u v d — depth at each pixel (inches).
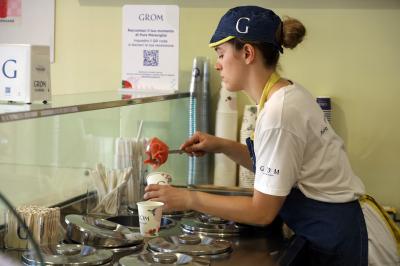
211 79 105.7
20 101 65.8
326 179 71.3
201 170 101.7
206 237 69.9
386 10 99.2
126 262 57.3
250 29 68.9
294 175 68.1
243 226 76.0
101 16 110.6
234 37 69.4
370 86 100.7
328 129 72.1
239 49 69.8
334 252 70.8
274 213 67.4
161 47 98.5
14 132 63.2
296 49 102.3
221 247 65.2
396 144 100.7
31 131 66.6
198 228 74.4
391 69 99.9
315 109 70.2
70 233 65.8
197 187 98.5
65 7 111.7
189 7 106.2
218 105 102.4
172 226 75.9
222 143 87.5
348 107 101.7
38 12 112.5
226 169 101.0
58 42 112.6
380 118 100.8
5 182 62.4
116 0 109.6
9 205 49.0
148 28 98.3
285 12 102.4
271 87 70.1
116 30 110.3
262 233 75.1
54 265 55.1
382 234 73.9
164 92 98.5
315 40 101.8
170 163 102.7
